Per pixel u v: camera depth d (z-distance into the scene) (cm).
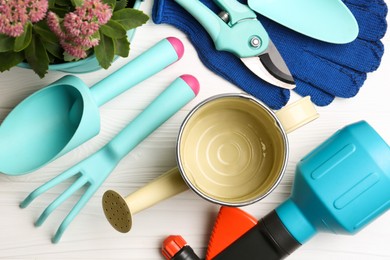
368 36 84
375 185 71
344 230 74
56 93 76
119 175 82
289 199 77
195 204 82
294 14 82
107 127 82
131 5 71
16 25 58
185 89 77
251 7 81
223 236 78
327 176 72
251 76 83
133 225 82
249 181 78
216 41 80
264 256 76
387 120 84
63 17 63
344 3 84
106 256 82
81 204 77
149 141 82
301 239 76
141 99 82
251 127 78
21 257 81
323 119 84
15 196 81
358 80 83
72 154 81
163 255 81
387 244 84
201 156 79
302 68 84
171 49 77
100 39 64
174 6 81
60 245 82
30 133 77
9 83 80
